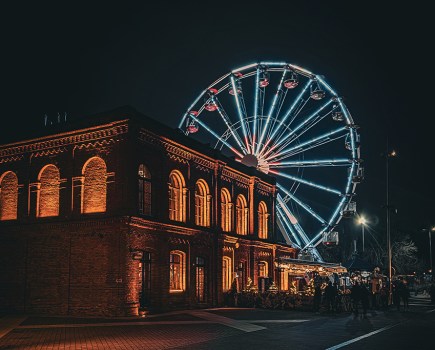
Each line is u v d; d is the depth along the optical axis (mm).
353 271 38938
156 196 26906
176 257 28844
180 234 28688
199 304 30016
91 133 26156
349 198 42156
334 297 29953
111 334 17609
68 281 25500
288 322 23016
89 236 25297
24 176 28203
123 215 24281
